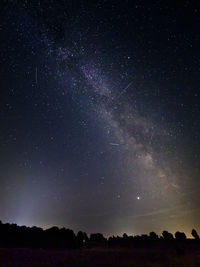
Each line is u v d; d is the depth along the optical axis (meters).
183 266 6.82
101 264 6.78
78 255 7.57
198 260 7.29
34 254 7.25
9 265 6.08
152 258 7.72
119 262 7.11
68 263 6.62
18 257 6.80
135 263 7.04
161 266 6.79
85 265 6.59
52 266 6.27
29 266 6.13
